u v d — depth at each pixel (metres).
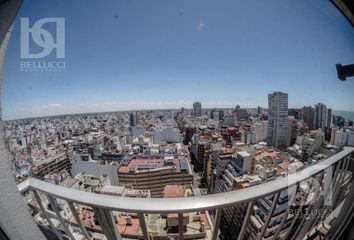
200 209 0.98
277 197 1.23
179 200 1.03
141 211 0.99
